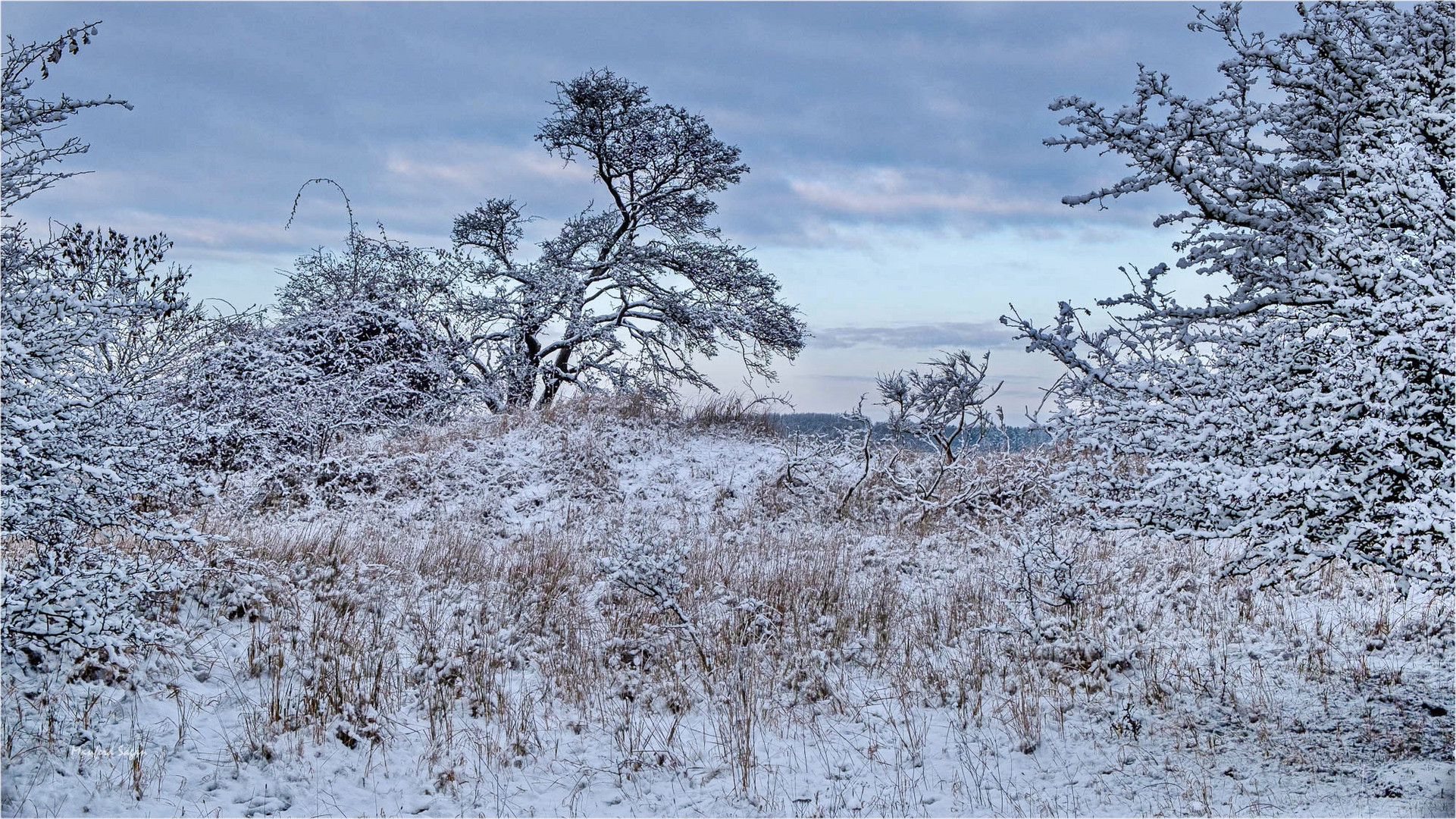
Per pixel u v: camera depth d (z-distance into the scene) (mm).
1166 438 5266
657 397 21625
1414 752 5719
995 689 7219
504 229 27266
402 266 21234
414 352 20094
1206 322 5816
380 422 18062
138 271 10875
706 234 27750
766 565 10969
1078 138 5855
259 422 13828
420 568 9812
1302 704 6652
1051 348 5738
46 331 5027
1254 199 5902
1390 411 4613
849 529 14016
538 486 15727
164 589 6410
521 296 26062
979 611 8836
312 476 14438
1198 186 5711
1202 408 5227
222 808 4930
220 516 11359
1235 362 5445
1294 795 5336
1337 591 9195
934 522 14195
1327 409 4770
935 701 7016
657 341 26734
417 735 6031
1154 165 5785
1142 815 5234
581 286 26016
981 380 16375
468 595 9000
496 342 25172
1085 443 5629
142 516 6199
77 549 5965
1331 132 5875
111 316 5586
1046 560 8438
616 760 5930
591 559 10969
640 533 9352
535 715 6500
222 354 13086
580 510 14750
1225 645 7930
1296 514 4828
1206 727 6383
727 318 26203
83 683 5832
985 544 12406
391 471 15352
